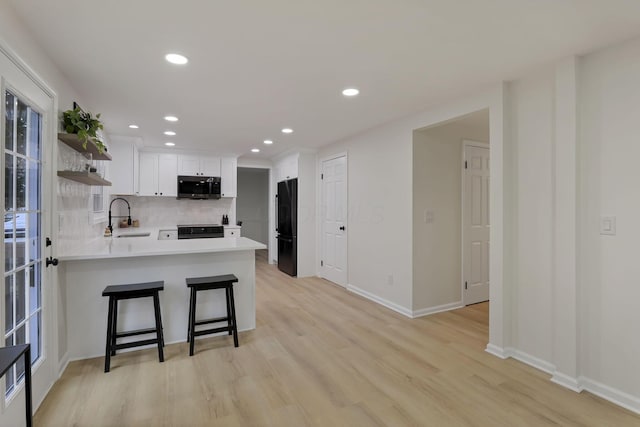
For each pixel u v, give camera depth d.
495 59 2.29
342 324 3.44
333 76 2.57
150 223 5.84
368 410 1.99
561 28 1.89
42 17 1.75
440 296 3.85
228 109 3.38
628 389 2.04
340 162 4.99
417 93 2.93
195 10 1.71
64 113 2.42
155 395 2.13
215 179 5.88
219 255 3.15
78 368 2.48
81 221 3.04
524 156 2.59
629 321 2.04
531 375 2.40
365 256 4.44
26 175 1.89
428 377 2.38
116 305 2.69
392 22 1.84
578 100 2.22
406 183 3.71
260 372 2.44
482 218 4.16
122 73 2.48
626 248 2.05
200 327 3.07
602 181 2.14
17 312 1.78
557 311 2.32
